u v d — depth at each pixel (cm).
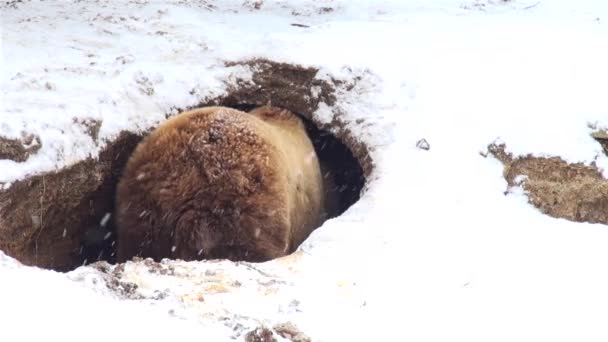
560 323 1041
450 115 1636
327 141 1786
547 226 1378
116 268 1084
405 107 1686
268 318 970
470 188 1455
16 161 1308
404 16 2236
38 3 2228
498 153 1557
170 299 970
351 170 1784
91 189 1448
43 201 1340
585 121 1622
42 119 1384
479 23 2136
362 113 1692
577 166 1534
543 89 1716
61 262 1435
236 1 2422
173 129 1306
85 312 861
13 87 1505
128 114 1571
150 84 1670
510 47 1911
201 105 1720
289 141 1536
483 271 1187
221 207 1258
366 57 1816
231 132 1295
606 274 1196
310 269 1149
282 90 1788
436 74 1761
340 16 2314
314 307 1022
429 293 1109
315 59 1794
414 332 991
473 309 1067
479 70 1784
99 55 1808
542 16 2273
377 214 1358
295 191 1420
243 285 1062
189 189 1257
